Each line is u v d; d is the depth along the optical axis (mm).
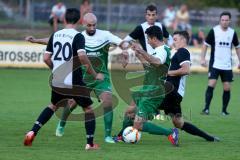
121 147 21641
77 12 20703
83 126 26328
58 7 60031
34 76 48188
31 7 66562
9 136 23609
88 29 23812
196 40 58469
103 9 68375
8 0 69375
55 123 27250
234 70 54031
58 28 60188
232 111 33156
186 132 24359
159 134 22203
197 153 20734
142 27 27703
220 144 22734
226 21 31750
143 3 73750
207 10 74125
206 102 31766
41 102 34812
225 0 87938
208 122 28859
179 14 63781
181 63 21875
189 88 43875
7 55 52625
